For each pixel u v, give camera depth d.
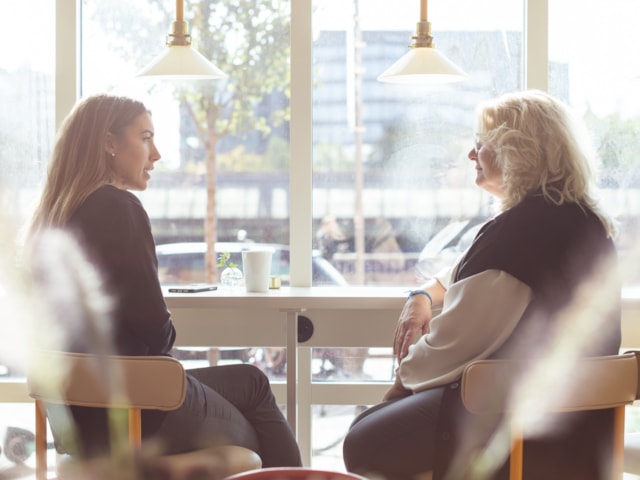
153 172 2.84
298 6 2.74
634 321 2.51
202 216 2.85
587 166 1.85
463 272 1.82
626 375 1.61
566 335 1.73
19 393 2.63
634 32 2.76
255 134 2.82
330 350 2.79
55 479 1.75
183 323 2.54
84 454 1.71
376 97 2.80
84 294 1.77
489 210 2.79
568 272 1.72
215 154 2.83
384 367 2.79
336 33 2.79
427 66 2.38
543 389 1.57
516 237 1.75
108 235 1.77
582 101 2.79
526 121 1.86
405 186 2.81
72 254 1.78
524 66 2.78
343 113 2.81
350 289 2.69
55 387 1.64
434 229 2.81
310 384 2.73
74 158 1.88
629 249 2.79
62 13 2.76
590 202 1.84
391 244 2.82
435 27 2.79
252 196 2.84
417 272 2.82
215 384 2.01
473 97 2.79
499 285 1.74
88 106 1.93
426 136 2.80
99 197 1.81
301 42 2.75
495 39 2.79
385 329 2.50
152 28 2.81
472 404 1.56
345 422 2.79
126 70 2.82
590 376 1.58
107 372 1.60
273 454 2.03
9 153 2.81
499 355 1.78
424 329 2.21
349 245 2.82
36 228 1.87
